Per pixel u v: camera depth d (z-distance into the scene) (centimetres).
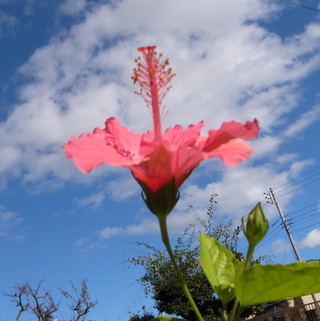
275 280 27
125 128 36
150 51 36
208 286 281
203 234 34
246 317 334
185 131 35
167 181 29
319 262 26
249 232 32
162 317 30
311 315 286
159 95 35
